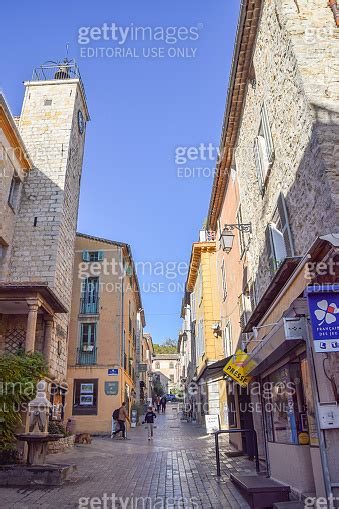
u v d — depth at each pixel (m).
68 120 18.84
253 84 11.46
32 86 19.78
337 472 5.04
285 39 8.26
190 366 34.16
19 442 10.07
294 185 8.06
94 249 23.53
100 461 11.33
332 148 6.75
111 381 20.86
